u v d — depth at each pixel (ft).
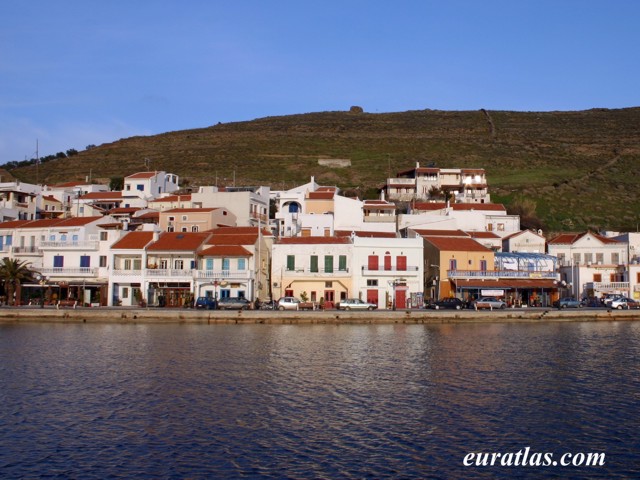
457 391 136.67
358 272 315.37
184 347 195.00
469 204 440.04
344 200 405.80
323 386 140.67
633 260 359.87
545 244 374.02
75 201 460.14
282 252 318.04
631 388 139.64
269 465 92.58
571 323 273.13
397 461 94.84
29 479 86.94
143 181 491.72
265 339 214.07
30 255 344.28
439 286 323.98
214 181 610.65
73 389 136.56
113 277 315.78
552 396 132.26
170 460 94.12
